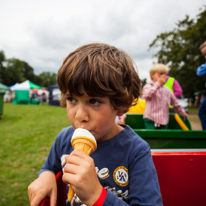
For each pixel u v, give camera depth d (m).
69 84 0.74
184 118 2.86
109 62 0.81
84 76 0.73
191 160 1.24
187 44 19.75
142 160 0.87
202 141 1.59
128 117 3.07
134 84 0.97
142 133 1.61
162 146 1.61
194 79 19.31
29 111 12.18
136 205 0.77
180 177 1.24
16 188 2.64
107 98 0.76
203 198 1.23
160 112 2.71
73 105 0.79
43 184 0.90
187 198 1.24
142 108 3.69
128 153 0.91
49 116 9.80
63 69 0.79
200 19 18.39
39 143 4.72
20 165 3.40
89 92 0.72
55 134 5.69
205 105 2.82
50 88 18.22
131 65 0.94
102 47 0.92
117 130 0.99
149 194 0.78
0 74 52.19
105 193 0.69
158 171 1.24
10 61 57.03
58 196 0.98
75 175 0.61
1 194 2.49
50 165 1.10
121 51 0.96
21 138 5.20
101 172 0.91
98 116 0.74
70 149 1.04
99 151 0.94
